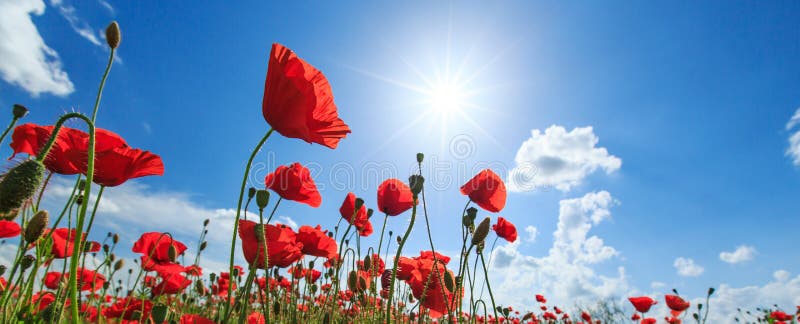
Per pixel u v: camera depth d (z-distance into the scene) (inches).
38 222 60.2
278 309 133.6
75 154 71.1
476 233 104.7
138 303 123.0
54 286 110.3
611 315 503.2
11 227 95.9
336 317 170.1
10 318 68.8
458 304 104.2
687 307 292.5
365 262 155.6
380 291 168.7
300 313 154.3
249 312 148.9
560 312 471.2
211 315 198.1
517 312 402.6
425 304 123.7
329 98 82.6
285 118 67.1
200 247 195.2
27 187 46.6
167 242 125.7
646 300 298.7
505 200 133.4
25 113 72.3
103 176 76.1
